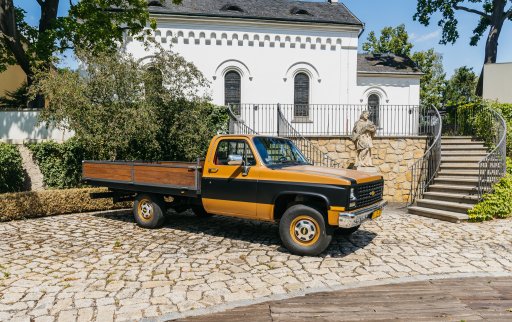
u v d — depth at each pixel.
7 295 4.83
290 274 5.66
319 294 4.89
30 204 9.91
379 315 4.26
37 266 6.00
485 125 14.18
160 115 11.90
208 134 12.63
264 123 19.30
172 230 8.62
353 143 14.53
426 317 4.21
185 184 7.79
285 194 6.67
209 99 13.32
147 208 8.76
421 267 6.02
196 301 4.65
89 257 6.48
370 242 7.61
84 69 11.23
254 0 21.50
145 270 5.81
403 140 14.57
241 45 18.89
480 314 4.29
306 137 14.41
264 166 6.98
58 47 15.72
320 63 19.72
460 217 9.55
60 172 12.79
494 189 10.22
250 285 5.20
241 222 9.55
